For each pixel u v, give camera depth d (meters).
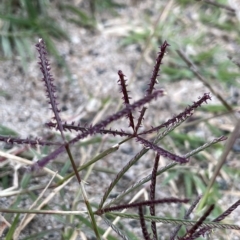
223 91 0.38
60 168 0.29
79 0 0.43
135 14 0.44
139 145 0.33
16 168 0.27
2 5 0.39
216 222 0.19
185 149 0.33
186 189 0.30
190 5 0.45
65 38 0.41
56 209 0.27
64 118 0.34
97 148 0.32
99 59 0.40
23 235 0.25
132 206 0.18
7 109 0.34
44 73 0.18
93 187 0.29
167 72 0.39
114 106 0.36
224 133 0.35
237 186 0.31
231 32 0.44
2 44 0.38
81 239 0.25
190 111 0.18
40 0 0.41
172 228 0.27
